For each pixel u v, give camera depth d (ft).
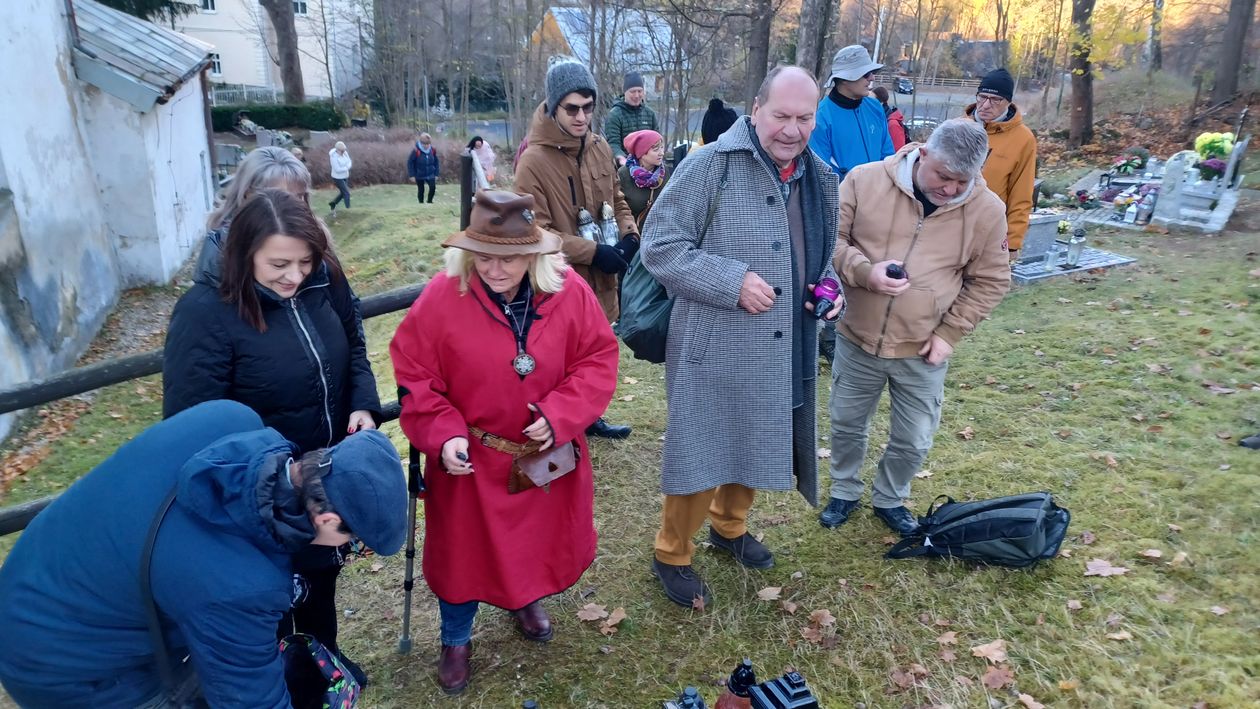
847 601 10.36
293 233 6.68
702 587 10.50
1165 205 32.14
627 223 14.37
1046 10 80.28
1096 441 14.14
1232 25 63.98
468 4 119.55
